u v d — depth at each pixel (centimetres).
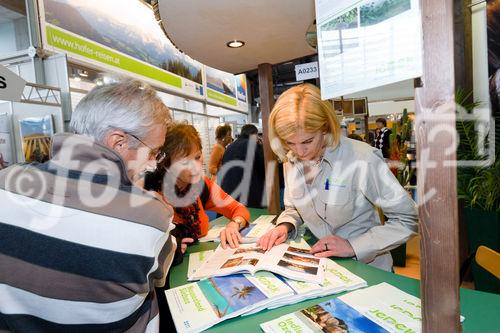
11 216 57
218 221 168
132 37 381
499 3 209
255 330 69
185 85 523
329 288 83
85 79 309
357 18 52
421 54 42
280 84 1085
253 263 97
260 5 123
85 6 305
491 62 215
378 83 50
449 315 44
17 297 57
